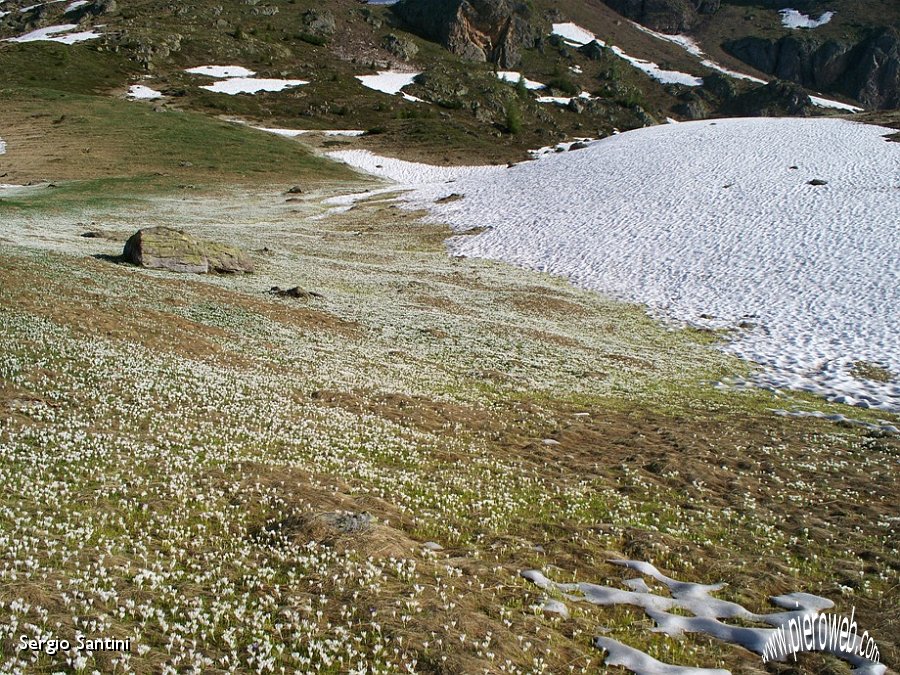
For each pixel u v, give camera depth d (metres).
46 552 9.55
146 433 15.52
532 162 95.69
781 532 14.80
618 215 67.12
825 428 24.92
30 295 26.16
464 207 77.69
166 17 189.00
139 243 40.16
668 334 41.66
